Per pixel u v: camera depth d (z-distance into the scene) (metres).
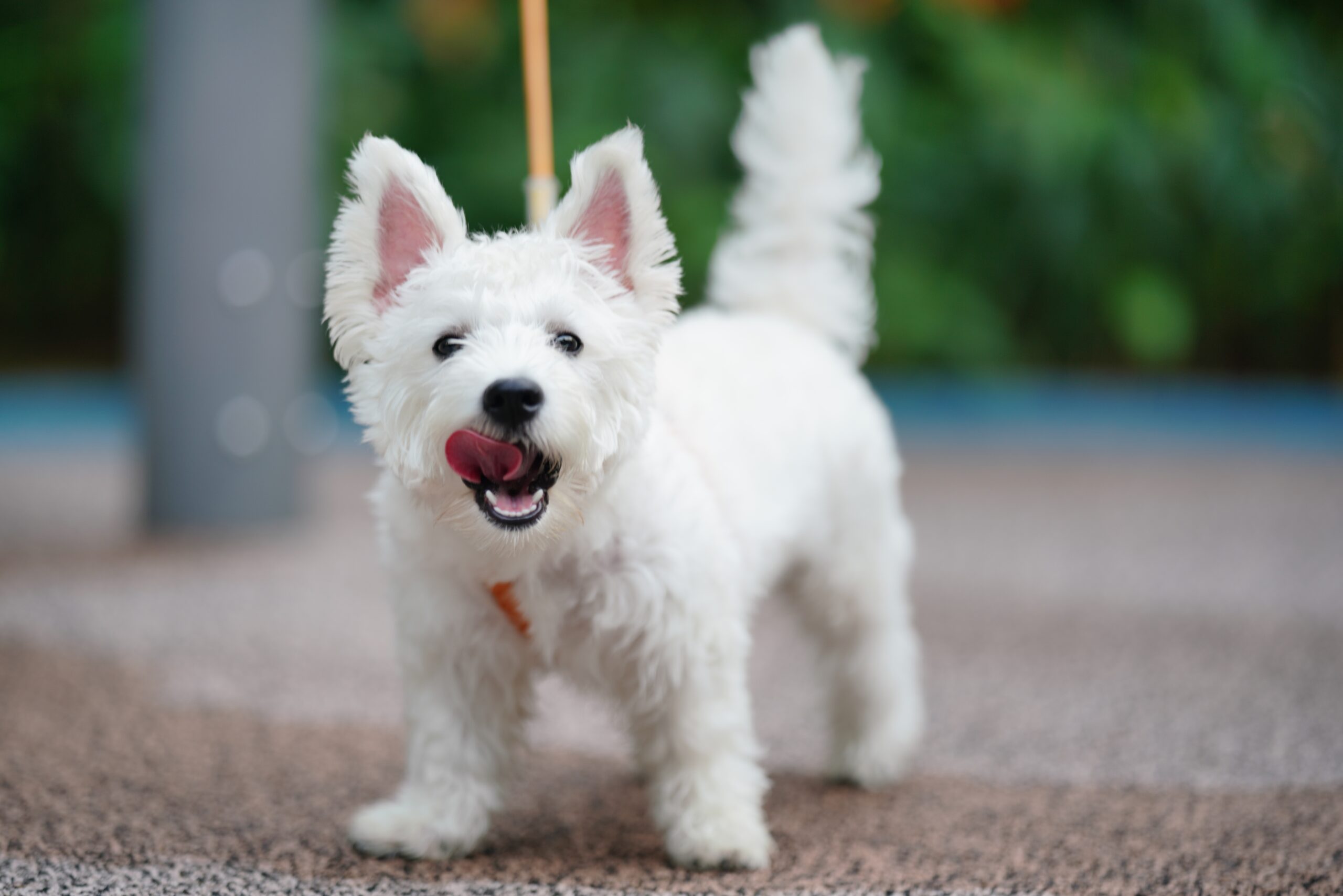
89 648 5.20
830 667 4.07
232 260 7.36
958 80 12.34
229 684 4.79
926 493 9.75
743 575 3.39
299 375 7.75
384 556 3.28
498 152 12.28
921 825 3.55
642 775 3.91
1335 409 14.81
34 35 13.63
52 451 10.92
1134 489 9.91
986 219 13.29
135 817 3.48
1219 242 14.10
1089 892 3.07
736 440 3.53
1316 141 13.33
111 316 16.33
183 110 7.27
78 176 14.16
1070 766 4.04
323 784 3.80
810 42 4.35
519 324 2.93
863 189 4.40
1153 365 16.36
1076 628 5.84
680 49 12.10
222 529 7.47
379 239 3.12
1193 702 4.70
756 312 4.36
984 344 12.98
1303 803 3.66
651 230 3.13
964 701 4.75
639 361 3.07
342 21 12.58
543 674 3.42
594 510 3.04
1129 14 13.01
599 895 3.02
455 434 2.80
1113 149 12.42
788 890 3.07
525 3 3.65
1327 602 6.37
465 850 3.28
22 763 3.87
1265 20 13.19
